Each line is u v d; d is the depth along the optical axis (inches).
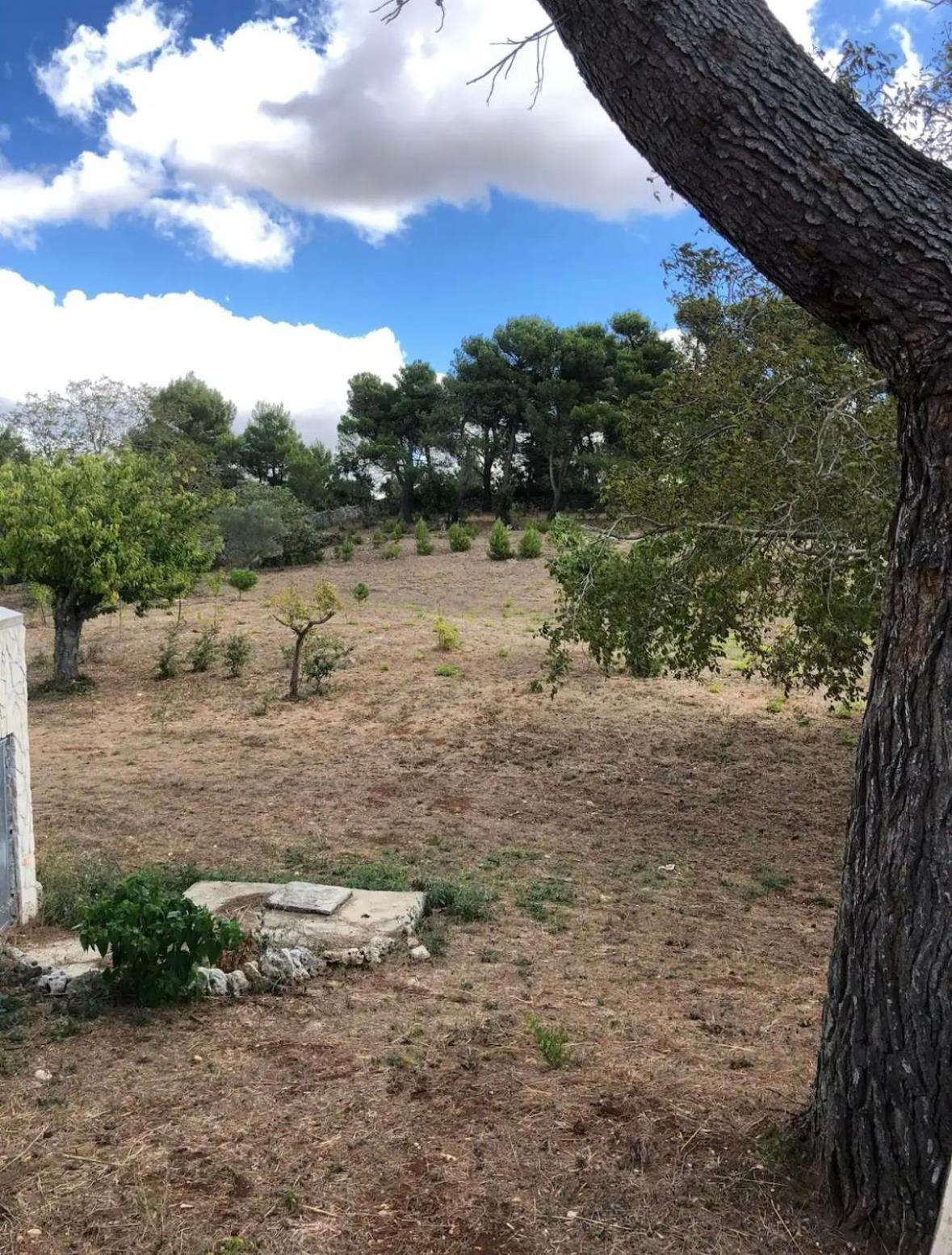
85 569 552.1
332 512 1769.2
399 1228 99.5
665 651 331.3
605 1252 95.1
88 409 1393.9
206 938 166.2
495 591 984.3
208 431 2009.1
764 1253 94.9
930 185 89.8
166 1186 107.4
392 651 632.4
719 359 268.8
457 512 1747.0
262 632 731.4
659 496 285.3
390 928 214.2
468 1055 145.3
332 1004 169.9
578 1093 130.7
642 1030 163.8
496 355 1668.3
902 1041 94.5
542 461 1740.9
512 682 535.2
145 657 659.4
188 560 614.5
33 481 576.7
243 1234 98.4
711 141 91.7
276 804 340.8
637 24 91.9
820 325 263.9
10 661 211.8
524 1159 112.1
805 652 319.3
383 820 324.8
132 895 172.1
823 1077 104.8
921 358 90.4
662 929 232.2
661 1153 112.6
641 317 1563.7
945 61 256.2
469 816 331.6
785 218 91.1
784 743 423.5
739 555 280.2
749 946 223.5
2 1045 147.4
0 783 209.2
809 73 92.3
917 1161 93.8
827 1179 101.8
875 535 245.9
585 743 422.9
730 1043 160.1
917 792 93.5
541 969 198.4
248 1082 134.4
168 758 413.4
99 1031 153.3
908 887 94.1
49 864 255.9
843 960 101.4
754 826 326.6
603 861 288.8
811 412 252.7
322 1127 120.9
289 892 233.0
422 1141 116.9
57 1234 98.5
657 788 366.3
